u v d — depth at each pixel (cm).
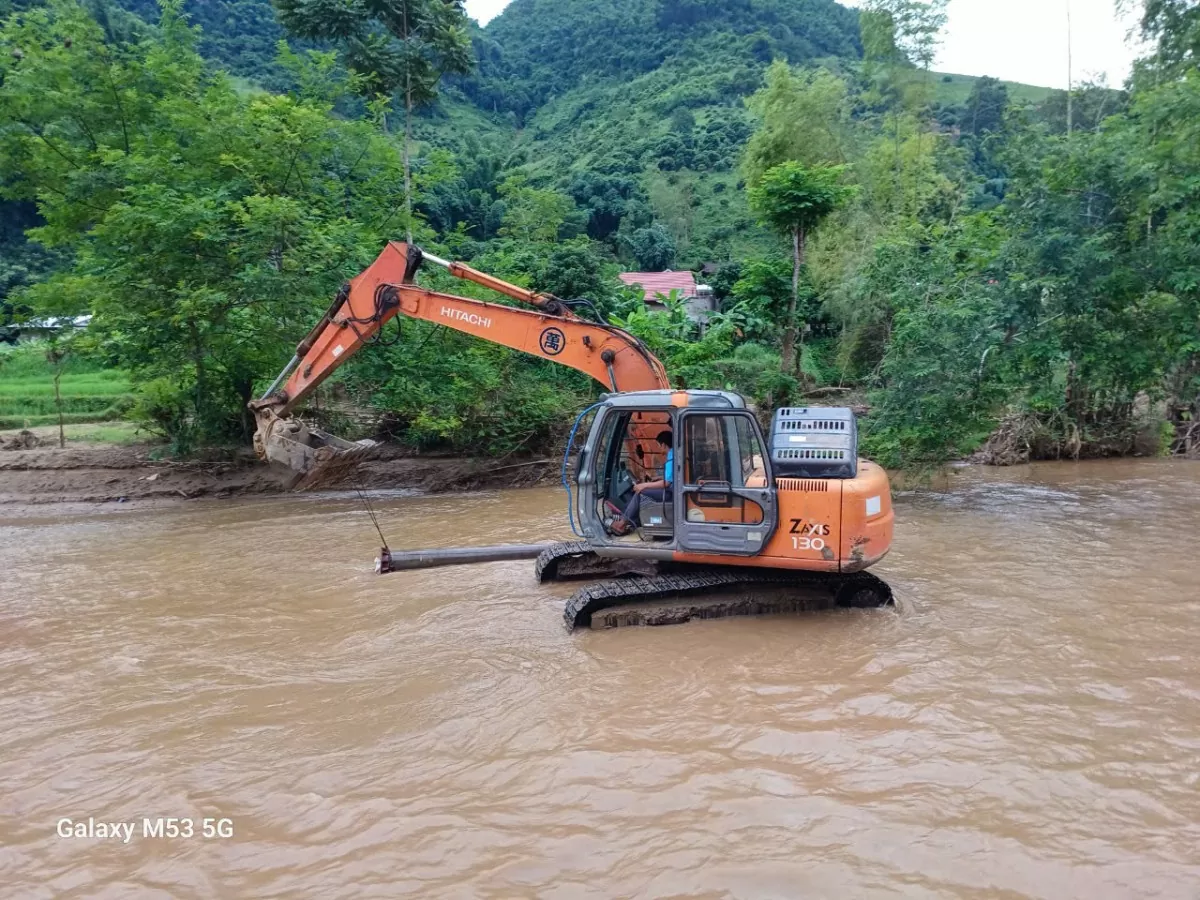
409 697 543
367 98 2125
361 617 722
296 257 1380
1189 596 755
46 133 1540
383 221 1728
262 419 989
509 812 403
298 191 1573
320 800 418
